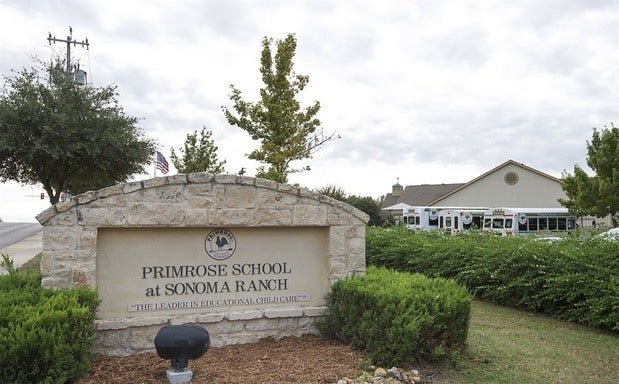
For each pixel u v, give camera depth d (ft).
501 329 26.99
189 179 21.15
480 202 160.25
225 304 22.02
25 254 68.90
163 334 16.74
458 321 19.89
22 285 20.29
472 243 39.78
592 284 27.86
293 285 23.11
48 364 15.42
